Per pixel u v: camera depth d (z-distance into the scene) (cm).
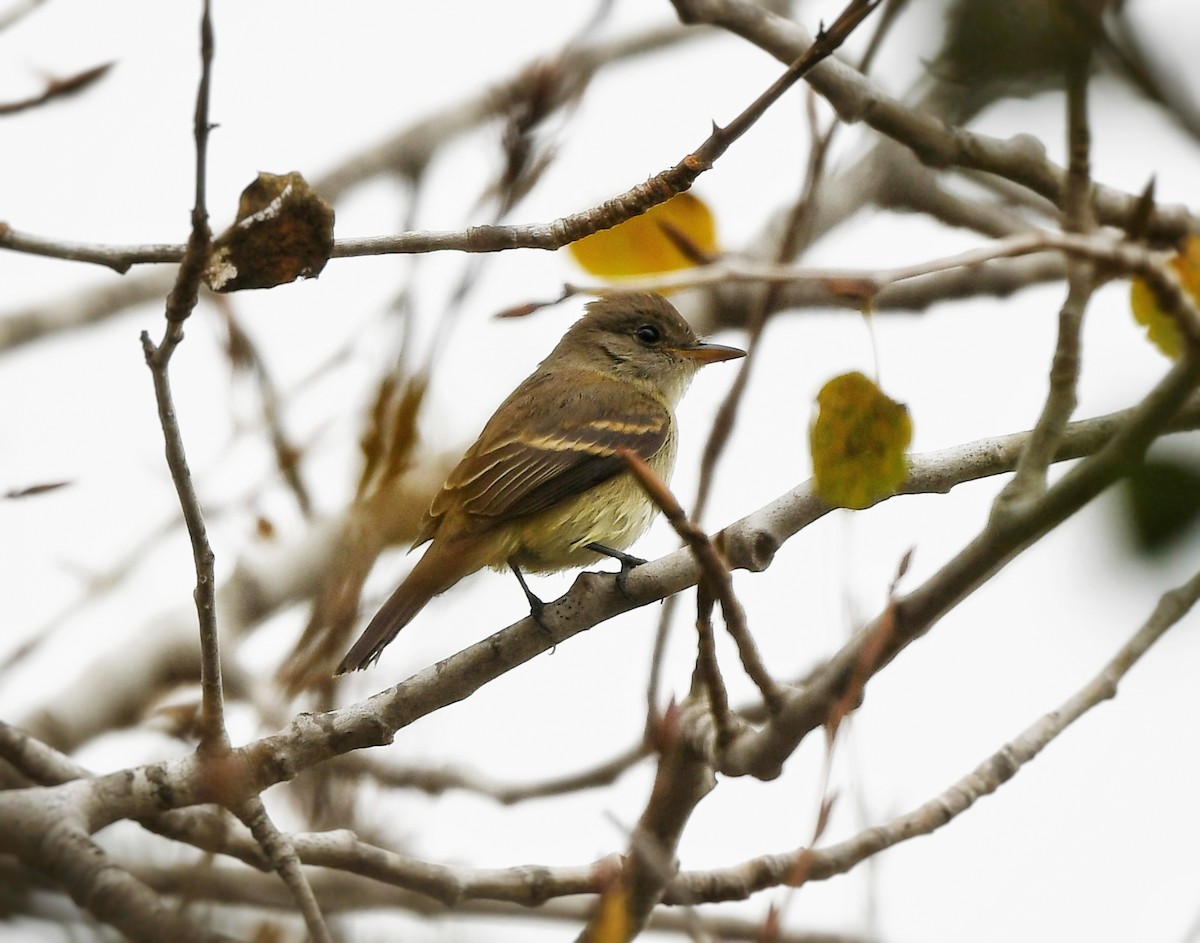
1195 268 770
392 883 975
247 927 1076
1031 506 767
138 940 791
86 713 1436
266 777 962
